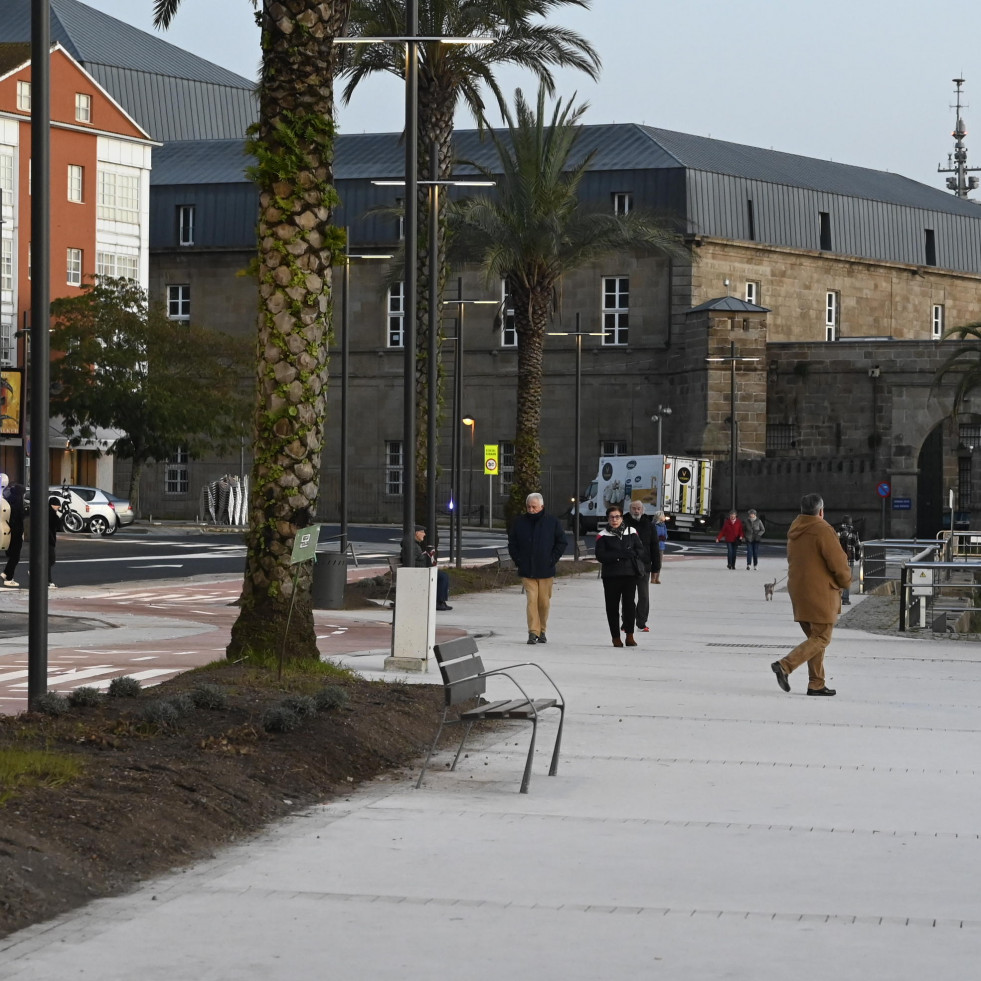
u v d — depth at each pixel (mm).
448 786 15578
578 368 73812
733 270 122188
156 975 9125
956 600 50594
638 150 122188
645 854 12508
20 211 106250
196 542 78500
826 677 26406
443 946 9766
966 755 17844
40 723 16375
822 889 11375
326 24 22391
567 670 26766
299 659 22047
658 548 36406
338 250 22594
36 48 17172
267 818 13773
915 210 135750
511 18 53875
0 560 57969
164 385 95938
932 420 114062
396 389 125812
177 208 129250
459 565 58250
